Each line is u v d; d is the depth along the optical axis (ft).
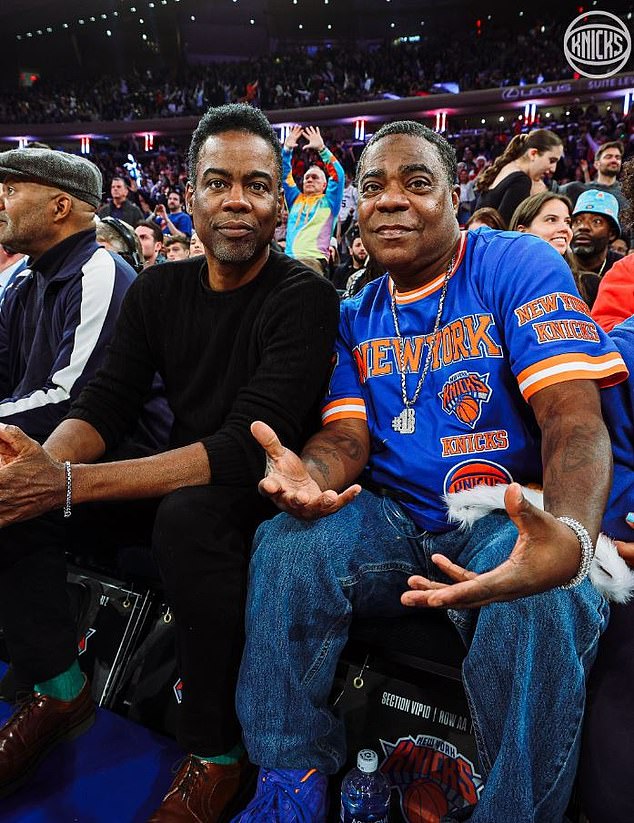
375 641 4.87
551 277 4.43
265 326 5.06
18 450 4.18
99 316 6.49
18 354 7.57
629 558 4.32
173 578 4.39
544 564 3.26
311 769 4.25
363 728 4.89
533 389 4.21
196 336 5.37
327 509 4.06
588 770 3.83
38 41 84.12
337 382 5.21
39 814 4.80
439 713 4.75
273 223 5.23
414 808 4.59
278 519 4.53
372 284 5.49
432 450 4.76
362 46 84.89
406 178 4.70
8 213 6.80
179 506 4.40
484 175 14.16
